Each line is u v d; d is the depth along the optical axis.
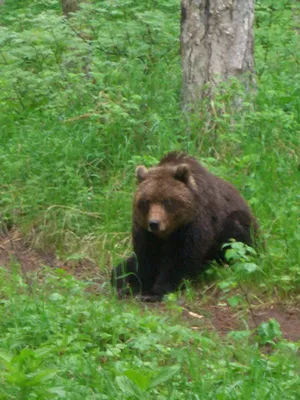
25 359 7.85
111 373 8.48
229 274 12.02
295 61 18.00
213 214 12.12
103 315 9.84
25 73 16.97
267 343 9.98
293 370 9.03
